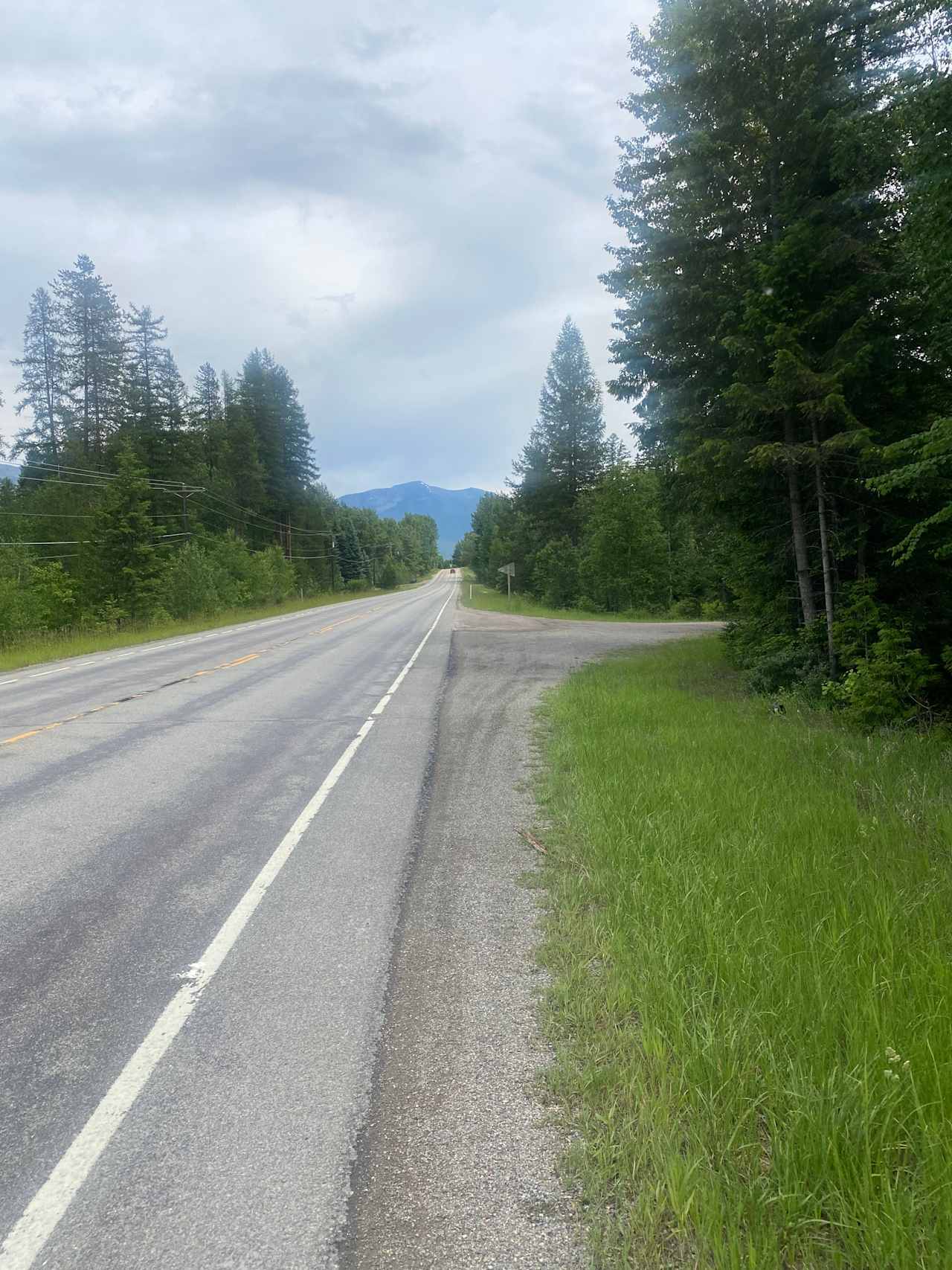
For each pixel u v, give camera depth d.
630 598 45.12
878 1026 2.79
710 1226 2.07
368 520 154.38
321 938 4.16
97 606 34.91
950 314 9.35
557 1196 2.32
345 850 5.55
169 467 54.50
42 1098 2.87
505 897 4.65
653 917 3.92
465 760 8.30
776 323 10.32
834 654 10.85
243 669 17.28
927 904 3.89
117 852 5.55
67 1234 2.23
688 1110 2.53
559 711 10.48
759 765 7.02
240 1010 3.45
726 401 11.86
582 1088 2.78
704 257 12.27
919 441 8.26
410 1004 3.47
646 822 5.36
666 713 10.03
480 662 18.02
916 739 8.41
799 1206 2.11
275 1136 2.63
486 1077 2.91
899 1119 2.39
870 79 10.34
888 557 11.07
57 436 56.31
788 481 11.71
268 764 8.21
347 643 24.09
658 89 12.43
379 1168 2.46
